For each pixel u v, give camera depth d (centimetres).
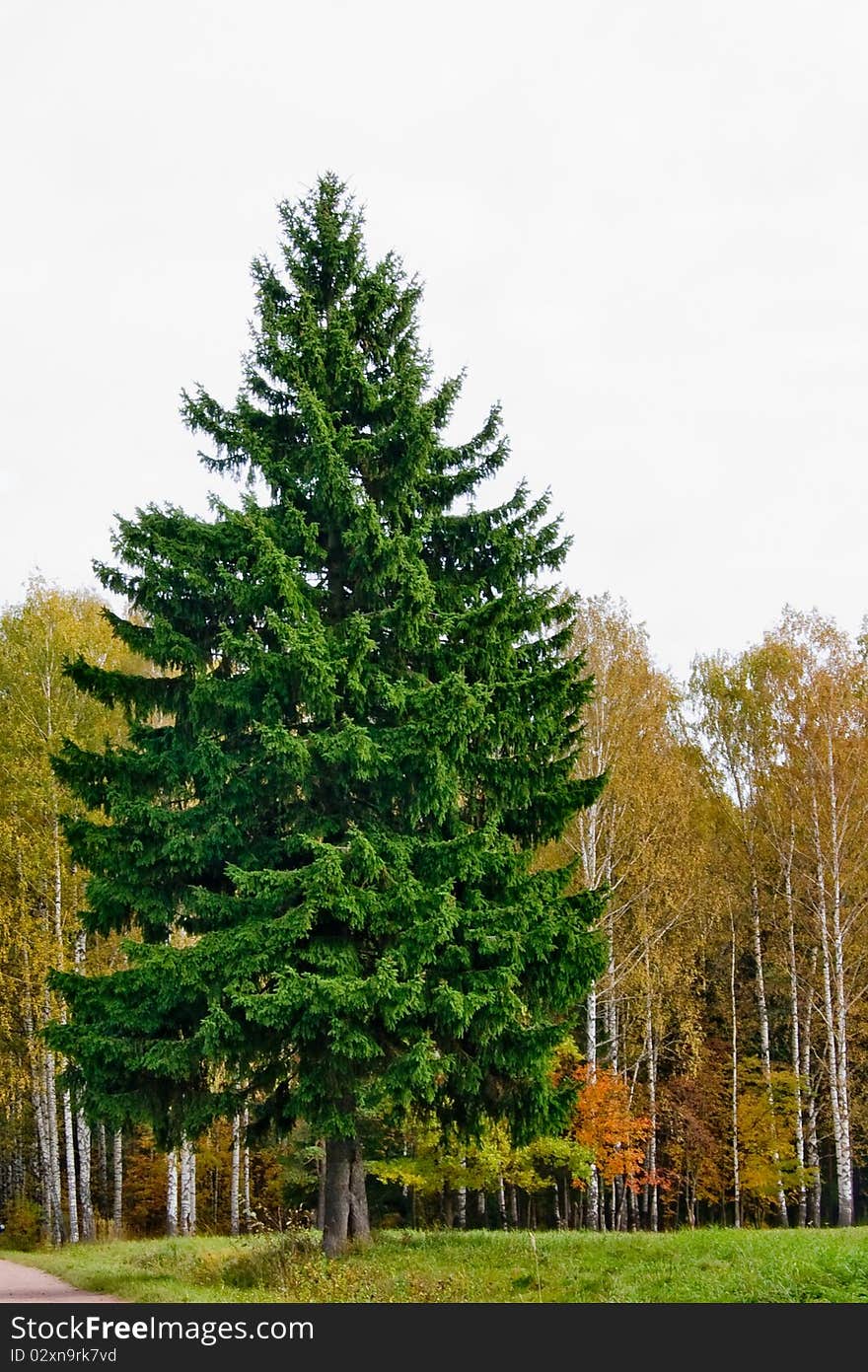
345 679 1645
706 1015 3597
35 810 2788
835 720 3131
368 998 1452
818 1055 3478
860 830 3105
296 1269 1466
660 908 3019
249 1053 1568
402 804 1703
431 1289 1317
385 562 1770
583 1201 3753
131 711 1839
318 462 1750
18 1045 2964
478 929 1570
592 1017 2777
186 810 1656
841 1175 2786
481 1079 1677
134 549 1733
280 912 1603
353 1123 1555
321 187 2064
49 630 2930
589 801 1870
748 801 3500
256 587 1678
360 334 2028
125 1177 3784
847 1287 1138
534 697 1778
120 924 1711
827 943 3014
